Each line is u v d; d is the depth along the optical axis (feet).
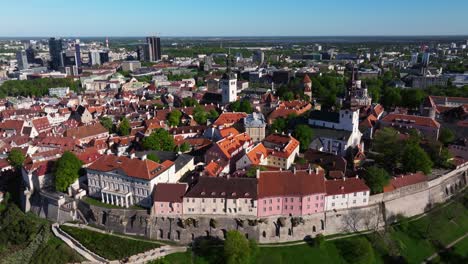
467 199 580.71
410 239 507.71
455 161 627.05
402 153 599.57
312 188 489.67
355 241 481.87
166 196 490.49
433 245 502.38
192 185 510.99
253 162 569.23
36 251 506.48
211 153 623.36
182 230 490.90
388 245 492.95
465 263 475.72
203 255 473.67
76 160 575.38
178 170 576.61
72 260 479.82
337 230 504.84
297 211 489.67
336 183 506.07
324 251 480.23
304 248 482.69
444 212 555.69
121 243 494.59
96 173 542.98
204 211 490.90
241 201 481.46
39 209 581.12
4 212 606.14
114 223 513.04
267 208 486.79
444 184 583.99
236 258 440.86
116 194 522.06
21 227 552.41
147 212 502.79
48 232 533.55
